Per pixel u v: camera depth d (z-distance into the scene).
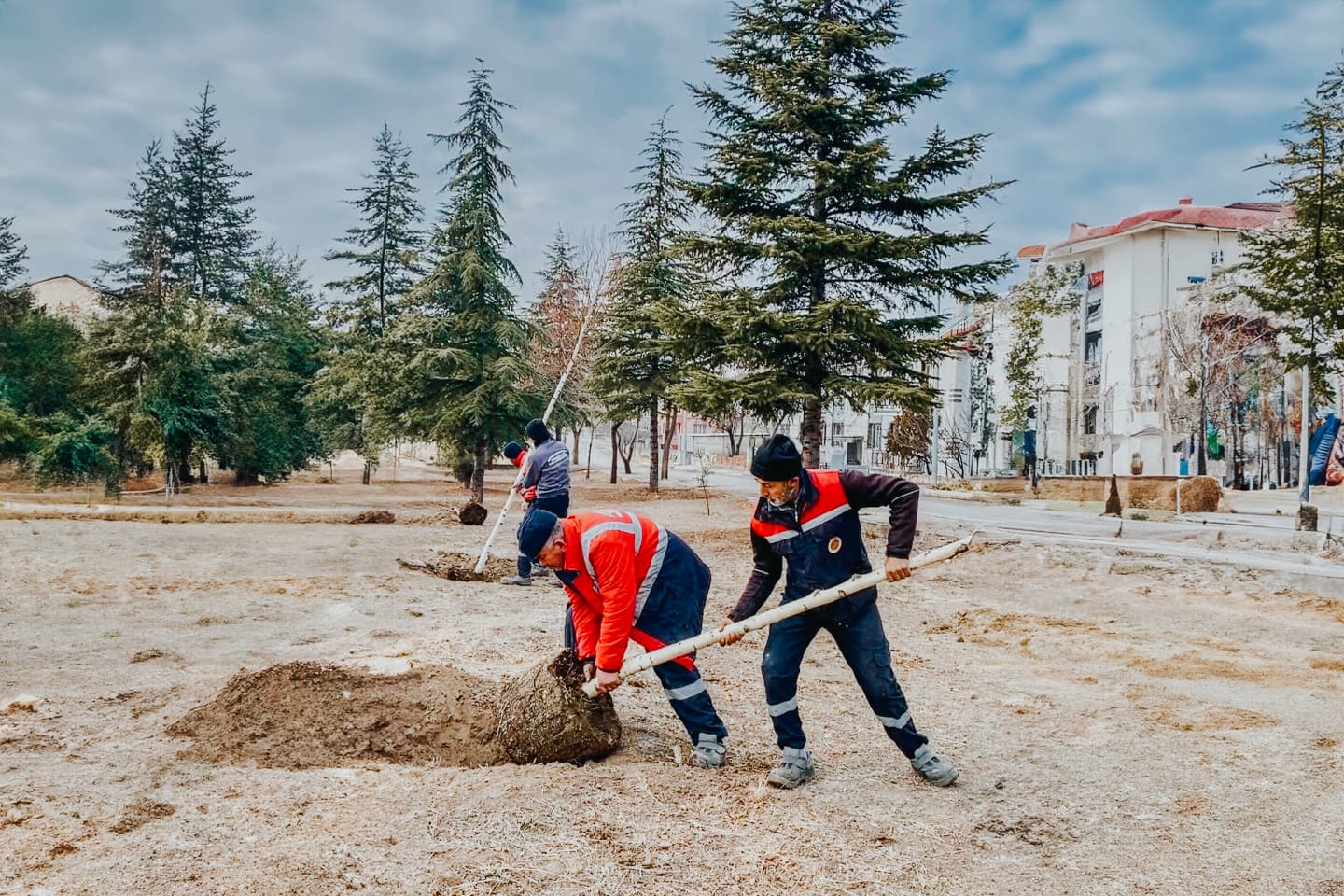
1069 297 36.41
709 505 22.83
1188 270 33.28
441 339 24.41
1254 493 25.92
